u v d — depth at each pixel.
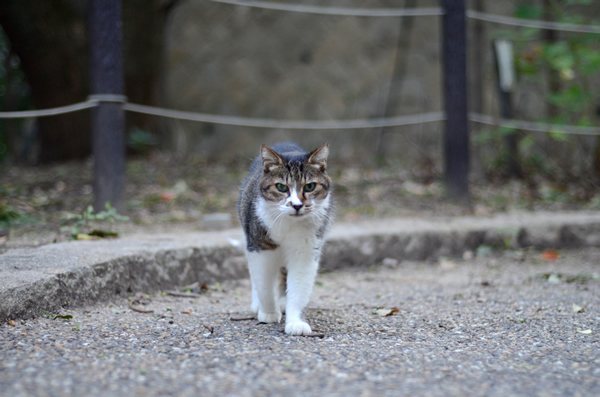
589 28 6.71
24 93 10.36
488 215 5.97
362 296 3.81
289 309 2.89
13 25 7.43
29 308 2.71
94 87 4.92
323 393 1.87
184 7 10.00
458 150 6.16
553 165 8.02
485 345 2.54
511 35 7.49
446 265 4.94
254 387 1.91
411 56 9.94
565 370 2.16
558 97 7.40
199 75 10.12
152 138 8.12
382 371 2.12
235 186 6.70
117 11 4.89
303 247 2.93
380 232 4.98
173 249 3.84
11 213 4.86
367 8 9.96
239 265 4.34
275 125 5.78
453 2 5.98
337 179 7.15
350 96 10.07
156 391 1.84
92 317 2.88
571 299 3.54
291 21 10.12
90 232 4.28
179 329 2.73
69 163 7.85
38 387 1.82
